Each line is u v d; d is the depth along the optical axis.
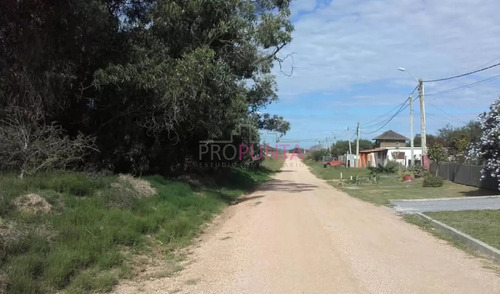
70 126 14.65
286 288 6.06
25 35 11.81
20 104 11.46
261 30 18.23
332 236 9.87
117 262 7.29
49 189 9.37
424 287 6.05
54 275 6.07
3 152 9.95
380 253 8.17
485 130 19.23
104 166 14.41
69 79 12.74
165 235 9.56
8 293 5.39
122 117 15.15
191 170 22.12
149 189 12.83
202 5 16.00
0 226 6.90
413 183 28.56
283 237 9.78
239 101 20.20
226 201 17.88
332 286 6.11
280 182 34.28
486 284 6.20
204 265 7.54
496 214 12.59
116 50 14.09
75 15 12.02
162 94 14.00
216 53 18.05
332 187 28.56
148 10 15.23
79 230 7.76
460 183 26.11
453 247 8.84
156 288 6.29
